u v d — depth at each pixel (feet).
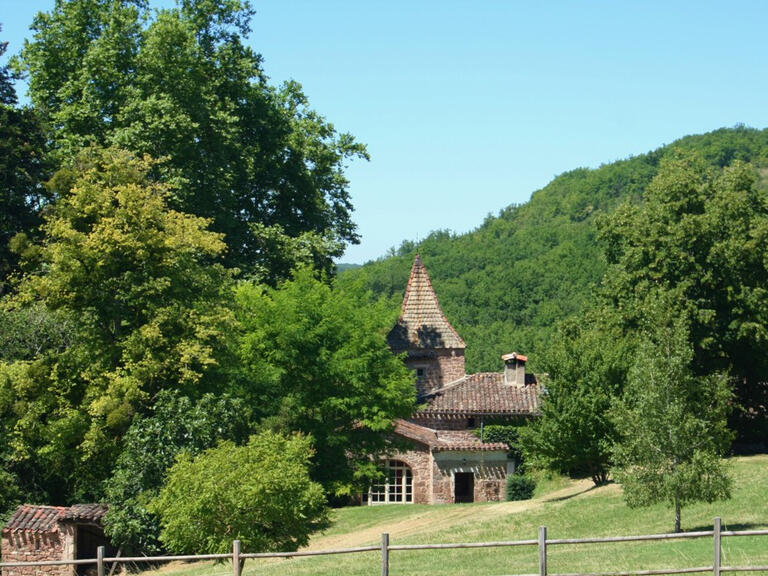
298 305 146.92
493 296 499.10
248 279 175.32
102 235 123.65
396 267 578.66
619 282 161.17
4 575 111.75
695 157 171.42
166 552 110.83
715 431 94.53
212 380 133.39
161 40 169.99
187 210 166.91
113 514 108.99
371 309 152.76
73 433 122.21
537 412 180.55
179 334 128.88
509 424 184.75
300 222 205.36
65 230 125.08
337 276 179.83
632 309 154.71
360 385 144.87
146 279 127.03
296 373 146.30
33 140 166.61
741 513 98.94
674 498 93.50
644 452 92.99
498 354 441.68
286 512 91.97
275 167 199.21
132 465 109.81
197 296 134.10
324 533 134.00
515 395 191.93
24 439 126.52
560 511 117.08
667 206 159.22
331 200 215.10
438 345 199.72
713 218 152.97
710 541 83.56
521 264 516.73
